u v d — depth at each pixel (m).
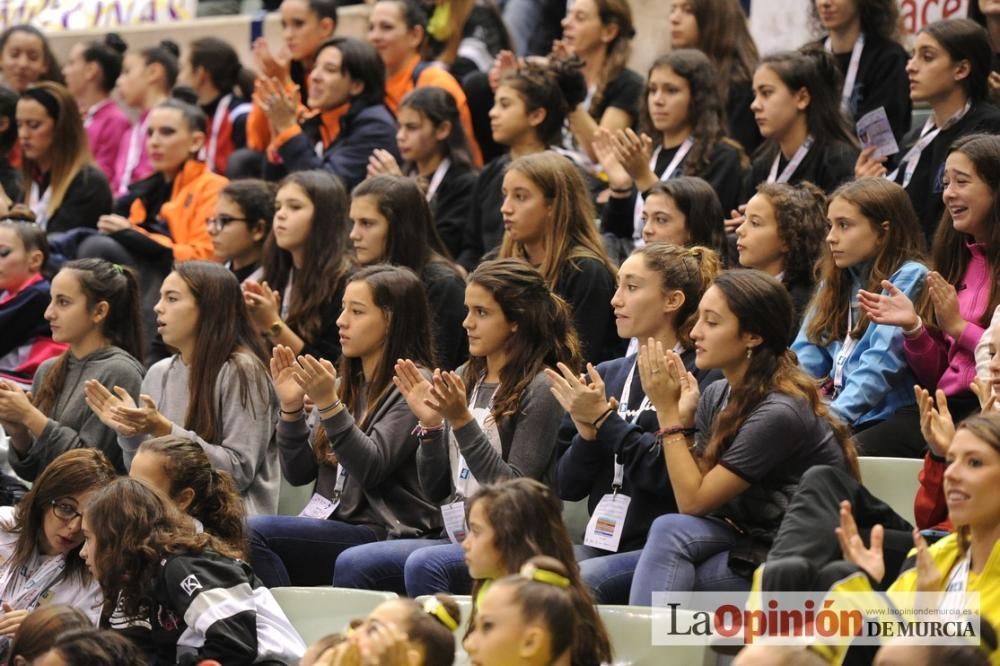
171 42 23.42
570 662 8.59
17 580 12.23
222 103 21.97
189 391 14.03
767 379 11.18
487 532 9.52
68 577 12.14
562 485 12.09
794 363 11.37
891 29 17.17
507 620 8.36
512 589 8.43
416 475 13.16
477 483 12.22
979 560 9.49
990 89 15.03
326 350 15.56
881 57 17.09
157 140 19.73
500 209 16.70
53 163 19.92
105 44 23.39
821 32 18.44
